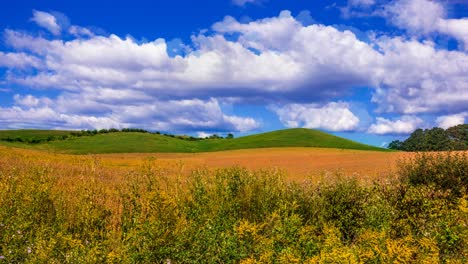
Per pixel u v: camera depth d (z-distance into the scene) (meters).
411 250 6.58
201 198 10.82
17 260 7.74
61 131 132.12
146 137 112.00
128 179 13.98
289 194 11.27
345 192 10.90
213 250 7.67
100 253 7.37
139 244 7.89
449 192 12.96
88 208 10.09
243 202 11.00
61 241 7.80
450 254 7.56
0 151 33.09
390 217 9.81
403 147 89.06
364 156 45.06
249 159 50.50
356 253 6.89
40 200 10.24
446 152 16.16
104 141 105.00
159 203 8.46
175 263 7.66
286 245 7.66
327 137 108.94
